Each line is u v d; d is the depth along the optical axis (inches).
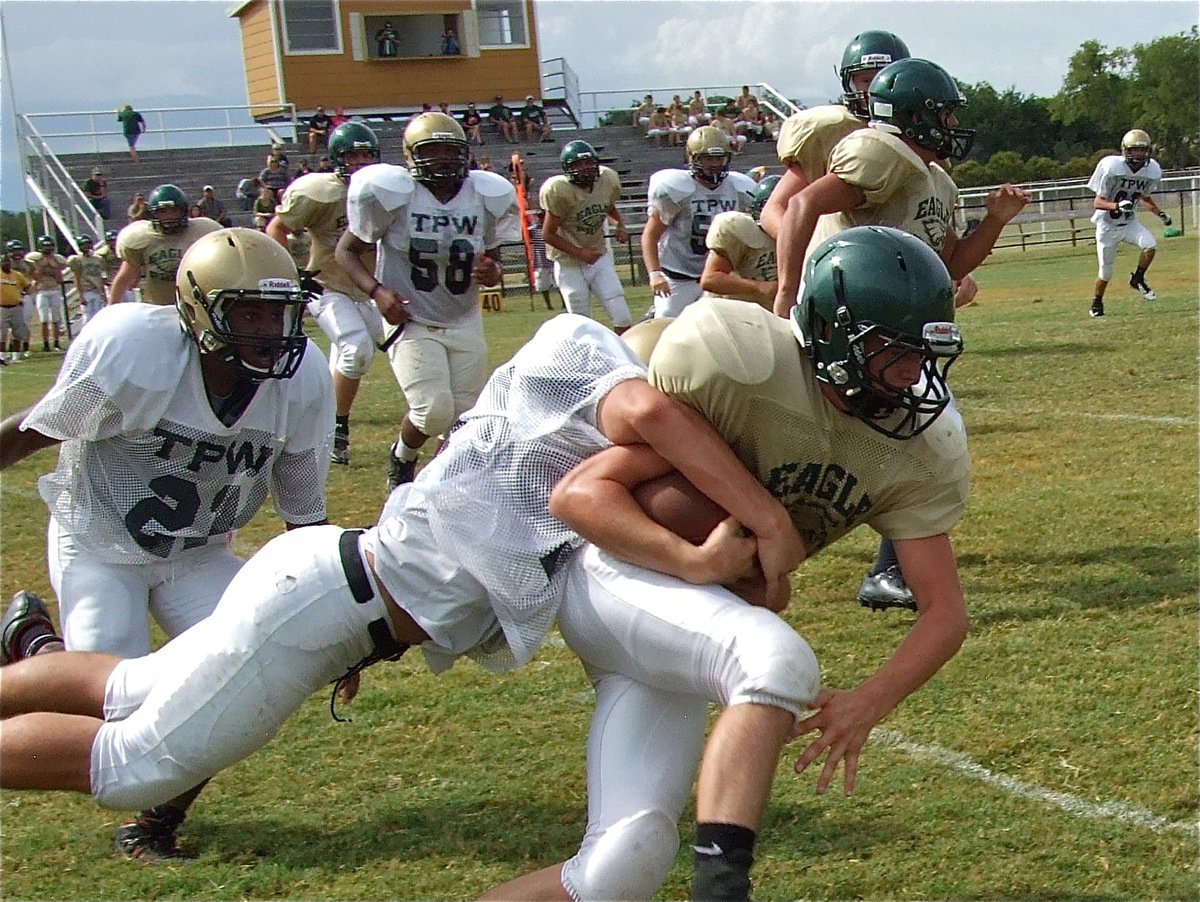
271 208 834.2
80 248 835.4
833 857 105.5
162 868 110.1
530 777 122.8
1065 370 337.7
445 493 93.5
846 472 89.8
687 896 102.4
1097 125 1820.9
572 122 1161.4
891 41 166.1
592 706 138.9
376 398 385.1
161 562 119.9
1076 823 108.3
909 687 89.1
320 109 1024.9
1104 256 448.8
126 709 97.3
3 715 100.6
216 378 114.9
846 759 87.5
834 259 84.8
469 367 228.4
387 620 94.9
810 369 88.1
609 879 87.1
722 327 86.8
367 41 1088.2
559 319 96.7
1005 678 137.9
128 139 994.7
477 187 222.5
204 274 108.4
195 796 113.1
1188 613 154.6
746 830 80.0
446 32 1101.7
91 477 116.3
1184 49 1626.5
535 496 93.6
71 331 773.3
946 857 104.6
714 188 323.6
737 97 1154.0
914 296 83.4
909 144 154.9
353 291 277.1
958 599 91.4
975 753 121.5
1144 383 310.7
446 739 132.0
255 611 93.1
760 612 85.9
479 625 96.6
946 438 90.9
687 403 87.5
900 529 91.9
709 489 86.5
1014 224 903.1
